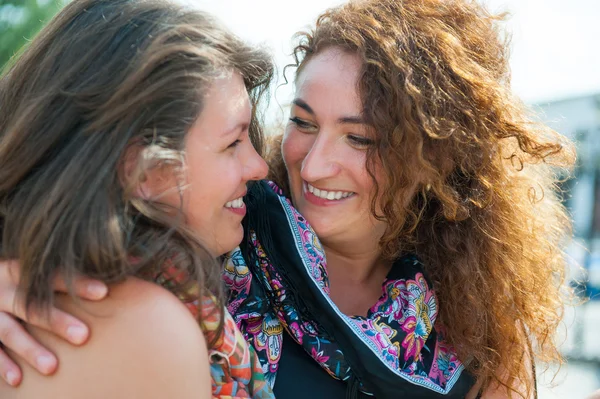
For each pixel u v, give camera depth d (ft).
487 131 5.36
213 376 4.00
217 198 4.09
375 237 5.52
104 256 3.41
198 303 3.68
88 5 3.96
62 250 3.45
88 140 3.62
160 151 3.68
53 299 3.41
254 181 5.27
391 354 4.92
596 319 20.94
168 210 3.84
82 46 3.81
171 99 3.79
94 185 3.53
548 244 6.07
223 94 4.02
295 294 4.92
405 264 5.61
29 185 3.72
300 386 4.83
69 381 3.35
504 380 5.56
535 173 6.34
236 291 4.85
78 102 3.70
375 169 5.06
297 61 5.53
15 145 3.74
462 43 5.43
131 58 3.72
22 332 3.47
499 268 5.61
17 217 3.67
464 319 5.45
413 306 5.25
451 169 5.36
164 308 3.44
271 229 5.09
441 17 5.40
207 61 3.92
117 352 3.33
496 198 5.62
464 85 5.23
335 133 5.03
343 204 5.22
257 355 4.75
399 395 4.86
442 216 5.61
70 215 3.49
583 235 21.26
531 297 5.78
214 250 4.32
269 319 4.91
